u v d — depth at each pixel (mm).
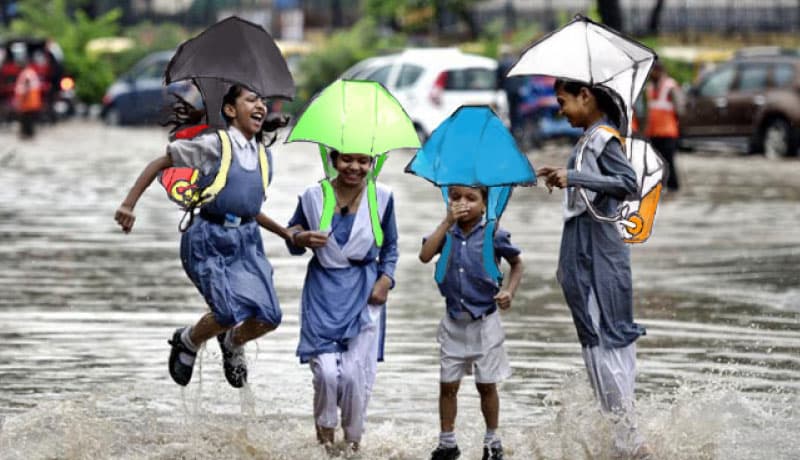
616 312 16406
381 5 107750
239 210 16828
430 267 31422
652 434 16922
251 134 17125
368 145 16562
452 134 16641
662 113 49688
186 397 19375
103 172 56656
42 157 64750
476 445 17219
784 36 108938
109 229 38281
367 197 17016
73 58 110000
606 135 16219
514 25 115062
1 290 28125
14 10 135500
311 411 18750
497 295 16406
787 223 40250
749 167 62594
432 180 16594
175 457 16391
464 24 111562
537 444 17016
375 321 17062
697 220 40938
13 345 22828
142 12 139375
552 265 31797
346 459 16641
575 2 117500
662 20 114875
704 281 29609
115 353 22281
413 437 17562
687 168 61969
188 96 17672
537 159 66062
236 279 16859
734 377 20609
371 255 17047
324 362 16594
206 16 138125
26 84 79750
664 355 22234
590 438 16531
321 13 134625
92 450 16562
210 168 16719
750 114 68500
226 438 17188
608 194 16125
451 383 16641
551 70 16594
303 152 69625
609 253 16406
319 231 16750
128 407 18750
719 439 17094
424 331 24234
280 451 16750
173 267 31469
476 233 16641
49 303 26703
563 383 17406
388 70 69375
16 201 45312
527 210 44000
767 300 27281
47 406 18281
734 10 116500
